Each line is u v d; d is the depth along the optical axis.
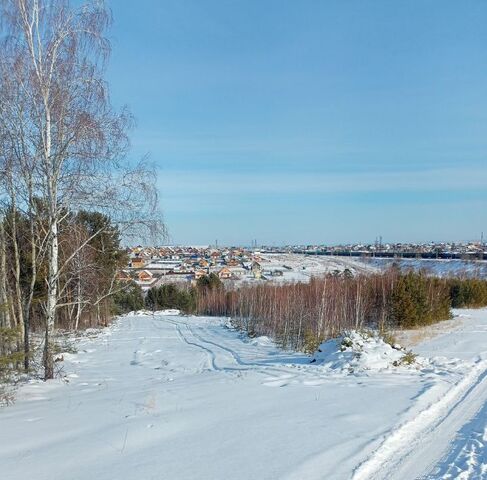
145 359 17.84
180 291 59.28
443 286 32.34
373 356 11.94
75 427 7.09
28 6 11.31
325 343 13.75
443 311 28.27
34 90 11.41
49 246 12.39
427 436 6.23
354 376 10.72
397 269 38.12
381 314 26.08
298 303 25.69
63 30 11.66
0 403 9.50
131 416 7.54
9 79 11.12
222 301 48.12
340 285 29.52
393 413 7.23
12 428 7.25
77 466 5.31
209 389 9.59
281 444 5.80
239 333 26.73
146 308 58.44
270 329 25.75
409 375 10.80
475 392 9.03
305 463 5.14
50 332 12.61
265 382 10.14
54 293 12.69
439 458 5.40
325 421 6.80
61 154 11.88
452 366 12.09
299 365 12.73
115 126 12.10
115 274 17.45
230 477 4.82
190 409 7.81
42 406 9.08
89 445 6.07
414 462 5.29
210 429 6.54
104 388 11.05
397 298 25.89
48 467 5.32
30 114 11.49
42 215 12.40
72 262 15.12
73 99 11.77
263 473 4.90
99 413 7.95
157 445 5.93
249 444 5.83
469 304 38.72
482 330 23.38
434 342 19.00
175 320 39.25
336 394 8.69
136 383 11.80
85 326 33.91
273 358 15.59
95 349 21.52
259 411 7.49
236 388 9.55
